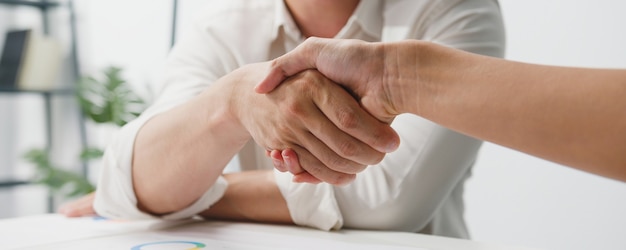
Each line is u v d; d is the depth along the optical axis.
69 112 3.14
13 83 2.74
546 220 1.58
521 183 1.63
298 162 0.61
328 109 0.56
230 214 0.76
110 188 0.75
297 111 0.57
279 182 0.72
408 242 0.59
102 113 2.60
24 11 3.02
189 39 0.96
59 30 3.14
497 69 0.46
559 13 1.53
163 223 0.74
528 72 0.44
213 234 0.65
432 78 0.50
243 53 0.91
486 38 0.78
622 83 0.39
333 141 0.57
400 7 0.85
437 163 0.71
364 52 0.54
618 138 0.39
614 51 1.43
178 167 0.68
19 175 3.03
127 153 0.72
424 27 0.82
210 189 0.73
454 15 0.79
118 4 2.91
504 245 0.57
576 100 0.41
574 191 1.53
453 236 0.86
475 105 0.46
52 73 2.85
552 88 0.42
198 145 0.66
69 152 3.15
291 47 0.91
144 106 2.70
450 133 0.72
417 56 0.51
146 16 2.73
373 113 0.56
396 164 0.71
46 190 3.09
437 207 0.73
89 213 0.85
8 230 0.71
